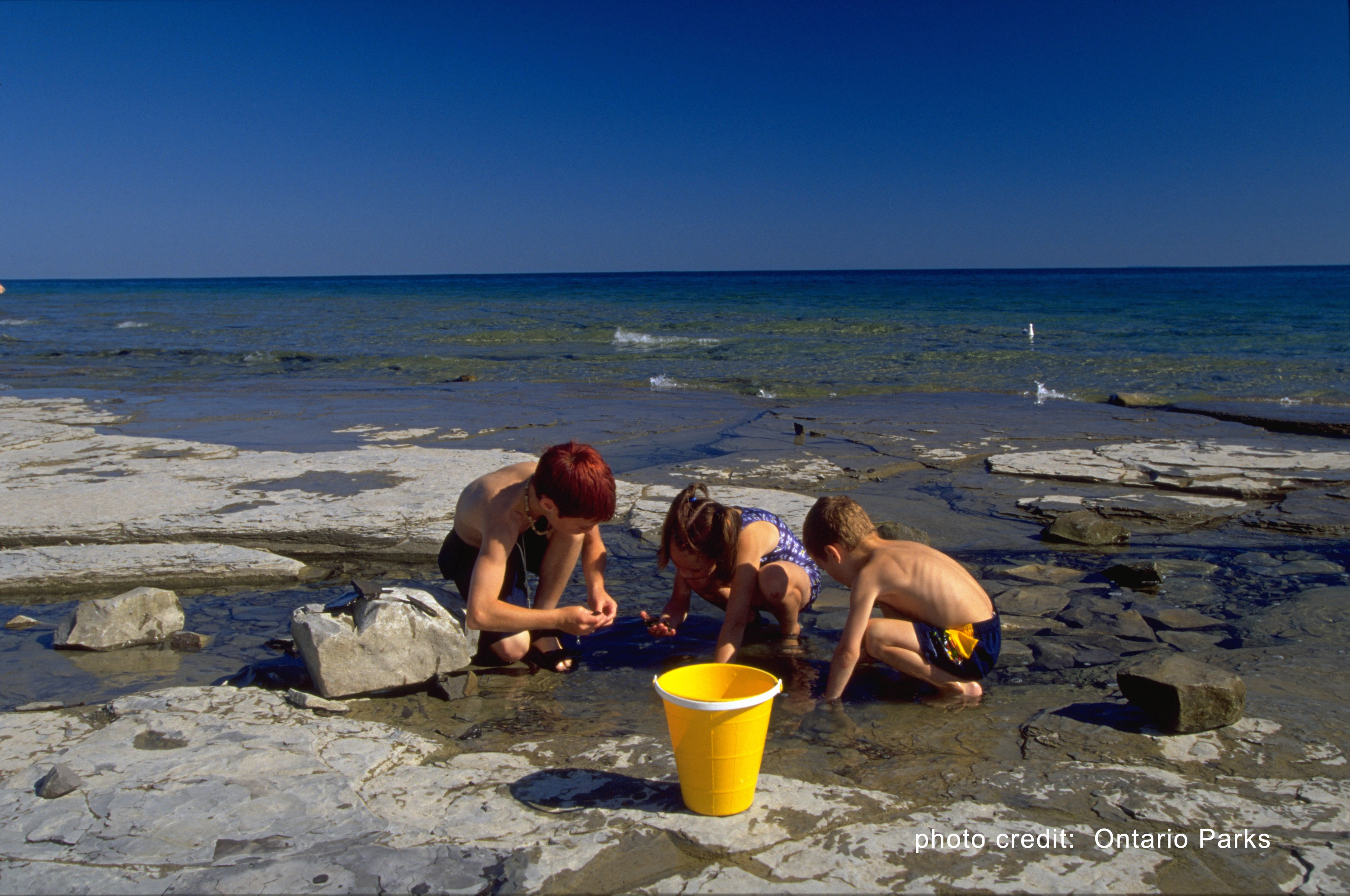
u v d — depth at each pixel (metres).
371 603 3.43
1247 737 2.88
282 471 6.97
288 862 2.21
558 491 3.22
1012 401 12.05
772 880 2.14
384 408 11.32
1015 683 3.46
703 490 3.92
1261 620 4.11
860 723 3.11
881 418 10.37
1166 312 31.62
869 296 48.66
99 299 55.09
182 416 10.48
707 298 48.66
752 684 2.61
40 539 5.24
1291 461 7.53
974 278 112.81
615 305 40.50
